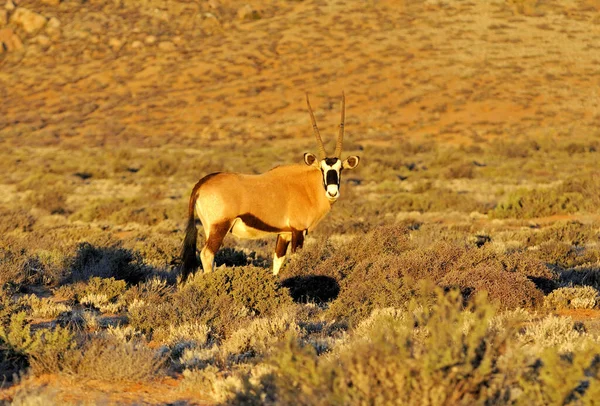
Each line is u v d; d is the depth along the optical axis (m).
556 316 34.81
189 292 37.53
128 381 25.22
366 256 47.84
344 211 92.50
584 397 18.55
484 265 40.25
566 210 89.69
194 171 171.88
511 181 143.12
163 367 27.08
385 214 95.19
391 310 33.00
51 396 22.94
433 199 102.25
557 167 169.12
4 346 26.66
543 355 20.03
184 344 30.38
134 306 37.91
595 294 38.00
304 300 42.88
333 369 19.41
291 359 19.91
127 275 49.19
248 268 38.97
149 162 174.12
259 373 24.39
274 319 32.88
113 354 25.77
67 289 42.75
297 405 18.47
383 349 18.92
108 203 111.88
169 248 57.78
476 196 114.12
